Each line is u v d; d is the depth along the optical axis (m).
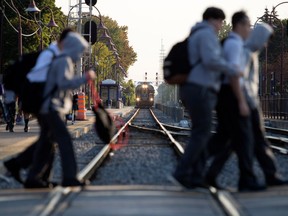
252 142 23.89
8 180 31.47
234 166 39.00
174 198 21.61
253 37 24.36
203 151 24.70
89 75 24.05
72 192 22.94
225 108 23.72
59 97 24.78
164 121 133.75
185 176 23.59
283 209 19.86
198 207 20.12
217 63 22.52
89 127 91.44
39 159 25.53
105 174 35.94
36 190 24.19
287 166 39.19
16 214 19.22
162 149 54.03
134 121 134.38
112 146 56.66
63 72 24.22
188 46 23.27
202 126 23.22
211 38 22.80
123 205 20.36
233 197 22.08
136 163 42.16
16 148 49.03
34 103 24.62
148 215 18.88
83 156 49.06
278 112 123.69
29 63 26.23
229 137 24.75
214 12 23.70
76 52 24.58
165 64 23.52
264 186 23.80
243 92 24.33
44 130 25.31
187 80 23.27
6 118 73.31
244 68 24.19
